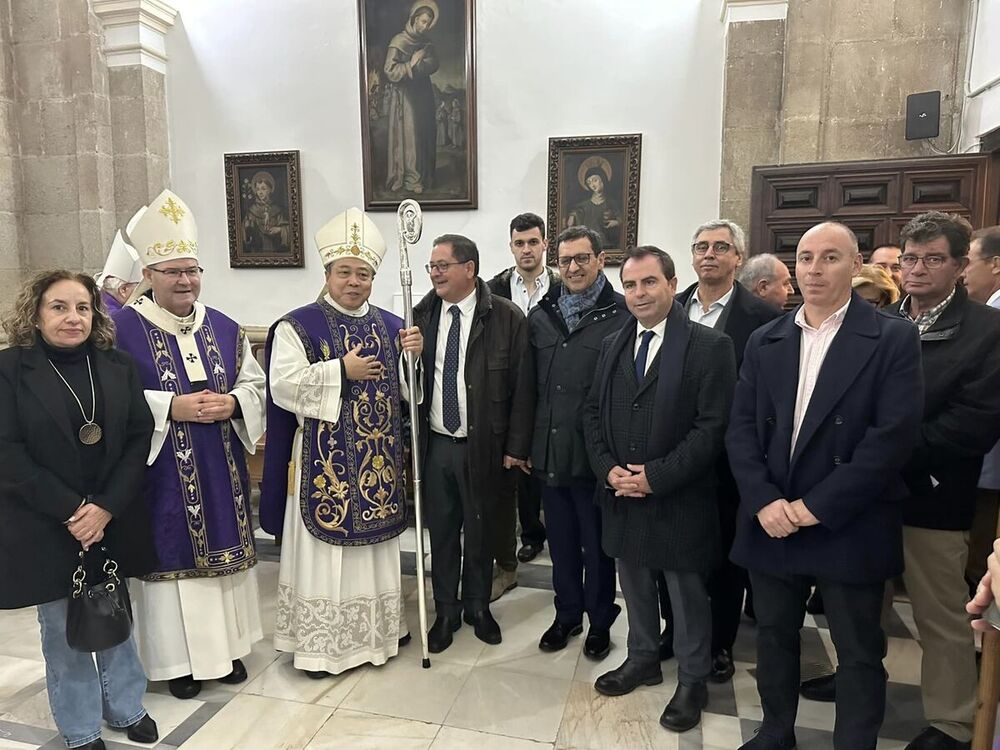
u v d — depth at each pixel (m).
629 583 2.60
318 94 5.89
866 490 1.91
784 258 4.71
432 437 3.03
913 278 2.27
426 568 3.91
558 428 2.82
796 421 2.08
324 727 2.49
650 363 2.43
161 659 2.62
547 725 2.49
